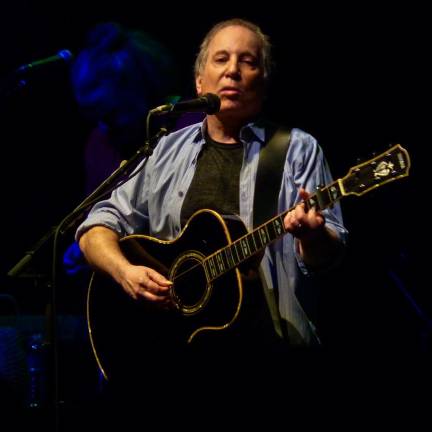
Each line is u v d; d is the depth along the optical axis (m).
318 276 7.59
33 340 11.97
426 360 13.73
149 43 11.98
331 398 12.49
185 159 8.57
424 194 14.26
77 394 12.12
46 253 8.99
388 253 14.36
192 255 7.97
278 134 8.30
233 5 15.17
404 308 14.14
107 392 8.53
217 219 7.81
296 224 6.79
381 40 14.45
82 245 8.91
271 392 7.49
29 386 11.41
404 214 14.37
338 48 14.67
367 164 6.58
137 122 11.77
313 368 7.71
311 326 7.74
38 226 16.22
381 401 13.30
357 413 13.12
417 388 13.42
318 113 14.70
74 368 12.57
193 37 15.37
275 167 8.09
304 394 7.57
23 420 9.32
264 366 7.50
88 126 16.06
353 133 14.55
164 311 8.12
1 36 15.91
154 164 8.80
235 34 8.39
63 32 15.93
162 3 15.55
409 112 14.27
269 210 7.98
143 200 8.88
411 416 13.11
